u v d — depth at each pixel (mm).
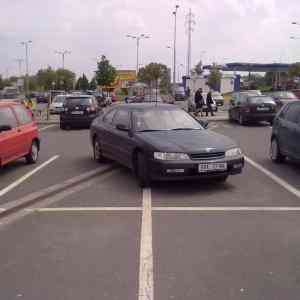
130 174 10297
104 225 6527
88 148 15117
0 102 11039
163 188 8844
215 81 72562
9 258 5332
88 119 23219
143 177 8852
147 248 5582
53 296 4359
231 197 8125
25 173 10586
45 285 4598
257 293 4383
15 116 11180
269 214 7043
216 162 8477
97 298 4305
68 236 6074
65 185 9203
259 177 9898
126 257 5301
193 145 8578
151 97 43219
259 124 25344
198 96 31062
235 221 6680
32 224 6641
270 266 5020
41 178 9969
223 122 27000
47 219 6875
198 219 6781
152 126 9742
